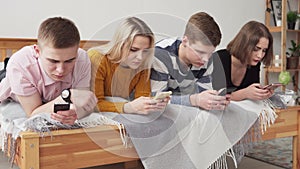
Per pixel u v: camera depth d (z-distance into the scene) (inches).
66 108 48.6
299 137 72.4
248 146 67.2
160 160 54.1
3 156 87.6
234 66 74.0
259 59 72.7
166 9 133.0
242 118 63.8
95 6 118.1
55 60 48.5
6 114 56.2
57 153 48.6
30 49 56.5
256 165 82.4
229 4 148.9
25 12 105.8
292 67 153.6
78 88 51.1
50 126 47.9
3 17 102.5
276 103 70.4
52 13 110.4
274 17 156.6
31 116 52.8
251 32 71.1
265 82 156.2
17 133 48.9
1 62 91.0
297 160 72.7
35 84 55.4
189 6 138.4
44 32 48.2
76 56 50.1
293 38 169.5
